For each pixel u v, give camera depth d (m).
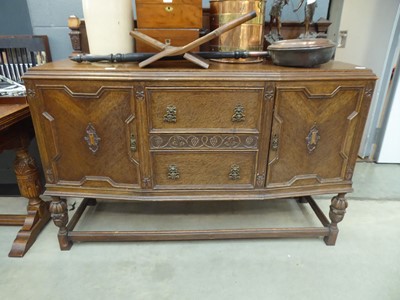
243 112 1.10
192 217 1.66
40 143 1.16
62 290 1.19
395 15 1.98
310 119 1.14
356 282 1.24
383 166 2.29
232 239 1.48
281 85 1.06
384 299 1.16
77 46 1.46
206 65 1.08
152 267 1.31
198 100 1.08
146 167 1.18
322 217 1.48
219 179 1.22
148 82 1.04
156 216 1.67
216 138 1.14
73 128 1.13
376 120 2.27
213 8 1.29
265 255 1.38
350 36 2.09
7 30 1.57
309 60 1.08
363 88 1.12
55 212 1.29
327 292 1.19
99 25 1.22
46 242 1.44
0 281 1.22
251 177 1.22
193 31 1.25
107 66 1.11
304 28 1.47
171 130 1.12
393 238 1.50
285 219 1.65
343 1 1.86
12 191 1.86
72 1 1.54
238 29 1.22
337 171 1.26
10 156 1.85
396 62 2.07
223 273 1.28
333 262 1.34
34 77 1.04
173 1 1.20
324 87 1.09
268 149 1.16
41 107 1.10
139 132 1.12
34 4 1.54
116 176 1.21
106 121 1.11
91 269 1.29
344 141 1.20
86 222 1.60
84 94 1.07
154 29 1.24
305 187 1.26
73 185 1.23
